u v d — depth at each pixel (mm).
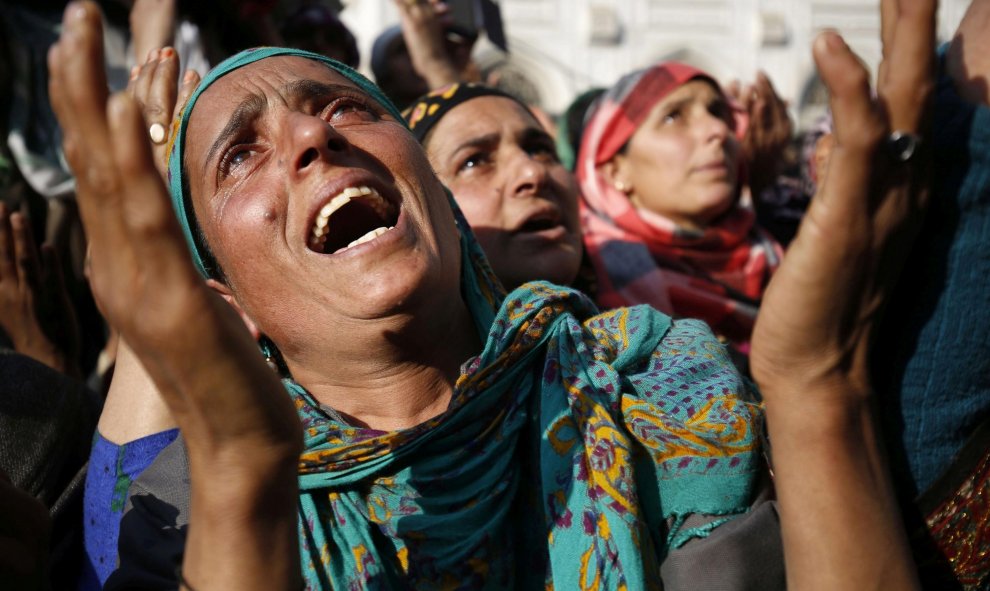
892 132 937
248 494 1015
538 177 2297
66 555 1677
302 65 1635
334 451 1405
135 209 888
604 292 2938
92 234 915
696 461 1358
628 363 1541
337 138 1484
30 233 2195
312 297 1474
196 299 923
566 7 20469
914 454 1161
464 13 3746
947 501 1160
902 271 1154
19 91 2881
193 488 1031
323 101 1593
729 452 1363
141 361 960
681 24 20906
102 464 1634
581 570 1313
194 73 1776
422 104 2479
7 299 2199
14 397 1746
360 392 1557
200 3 2863
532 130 2393
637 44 20719
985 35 1126
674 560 1316
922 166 968
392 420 1559
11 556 1282
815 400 1061
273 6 3018
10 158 2797
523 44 20234
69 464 1794
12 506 1309
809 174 3623
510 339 1489
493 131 2350
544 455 1396
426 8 3498
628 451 1351
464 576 1359
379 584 1342
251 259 1504
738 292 3057
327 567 1358
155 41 2574
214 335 938
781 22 21047
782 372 1062
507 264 2285
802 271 991
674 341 1604
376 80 3873
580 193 3195
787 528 1081
